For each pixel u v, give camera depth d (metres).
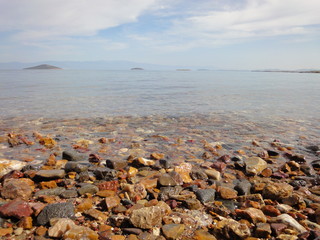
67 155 1.27
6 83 7.72
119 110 2.85
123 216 0.72
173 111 2.80
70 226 0.64
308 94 4.73
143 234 0.64
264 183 0.97
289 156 1.36
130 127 2.04
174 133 1.87
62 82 8.58
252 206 0.81
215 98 4.05
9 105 3.11
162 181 0.96
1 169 1.05
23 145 1.51
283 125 2.13
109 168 1.13
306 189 0.96
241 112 2.75
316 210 0.76
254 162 1.20
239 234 0.63
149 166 1.19
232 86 7.15
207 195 0.86
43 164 1.20
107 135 1.79
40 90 5.27
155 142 1.63
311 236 0.62
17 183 0.87
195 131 1.93
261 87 6.73
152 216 0.67
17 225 0.66
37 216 0.70
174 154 1.40
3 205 0.73
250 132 1.90
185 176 1.05
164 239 0.63
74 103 3.37
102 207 0.78
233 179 1.09
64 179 1.00
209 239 0.63
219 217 0.74
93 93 4.72
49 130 1.91
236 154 1.42
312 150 1.49
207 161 1.29
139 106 3.15
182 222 0.70
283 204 0.83
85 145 1.53
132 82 9.05
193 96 4.33
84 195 0.87
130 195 0.87
